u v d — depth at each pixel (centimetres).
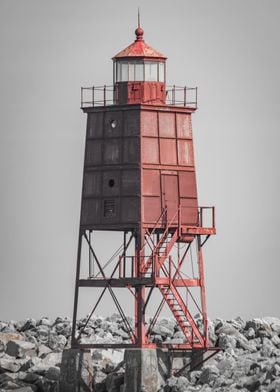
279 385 19650
